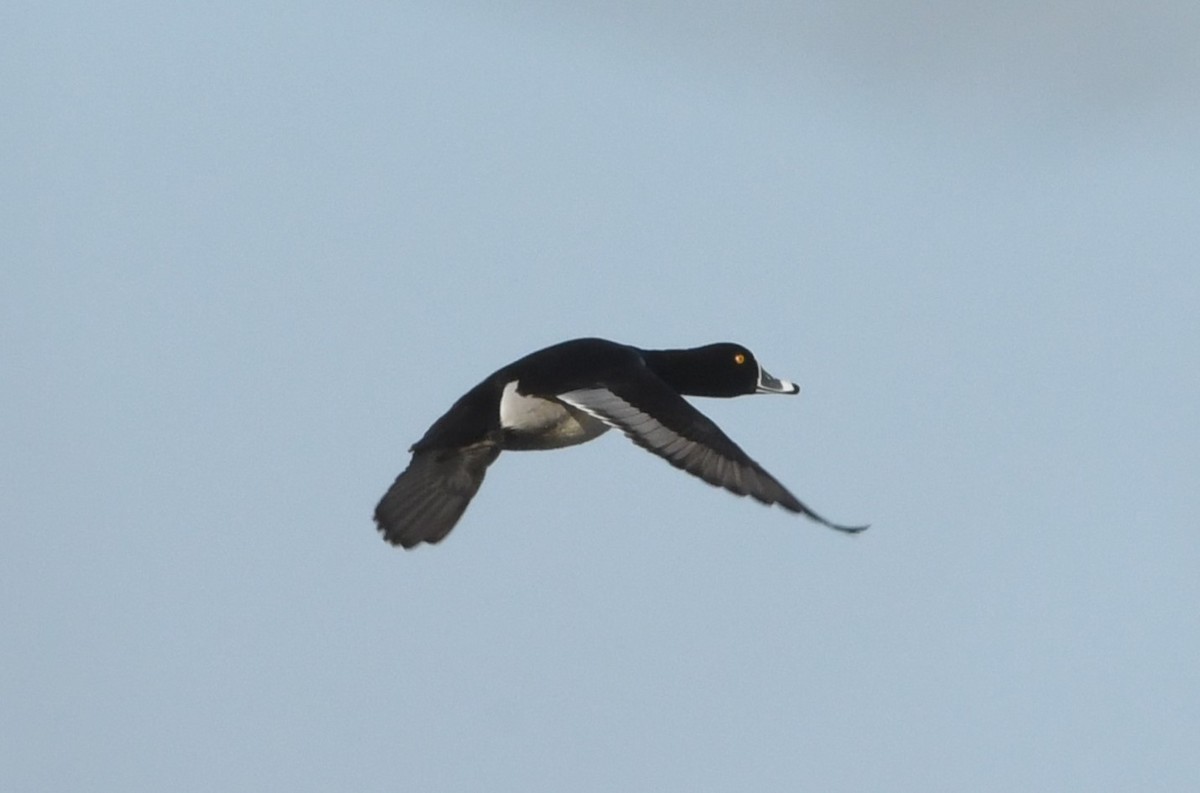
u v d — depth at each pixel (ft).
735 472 41.98
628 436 43.83
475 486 46.65
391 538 45.75
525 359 47.55
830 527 40.22
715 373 53.06
